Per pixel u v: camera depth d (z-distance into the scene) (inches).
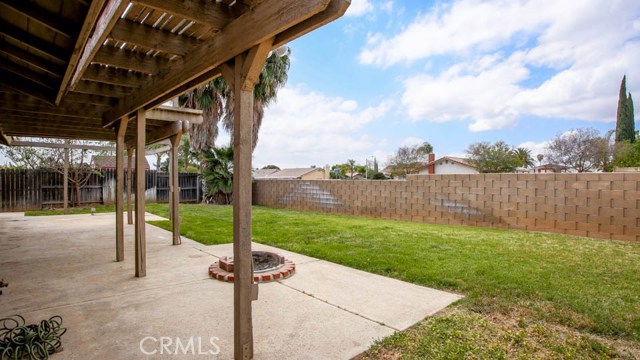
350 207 423.2
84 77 132.0
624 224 239.9
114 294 134.1
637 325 102.3
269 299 127.5
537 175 282.2
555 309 115.0
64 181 453.1
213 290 139.1
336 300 126.6
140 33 97.0
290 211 473.4
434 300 126.0
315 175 1478.8
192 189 616.1
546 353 87.7
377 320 108.7
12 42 121.0
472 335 97.7
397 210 374.6
